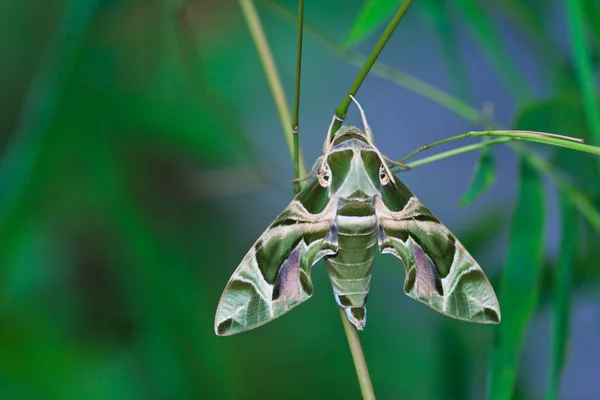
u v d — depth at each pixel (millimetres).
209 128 917
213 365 911
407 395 956
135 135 909
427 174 1020
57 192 896
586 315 970
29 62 975
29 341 889
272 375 964
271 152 1000
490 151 842
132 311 913
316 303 980
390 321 973
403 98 1060
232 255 976
